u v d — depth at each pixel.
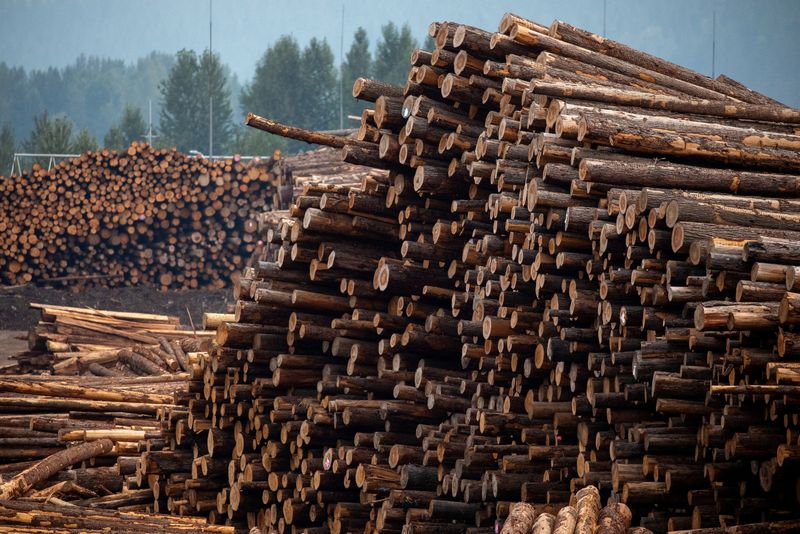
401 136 27.56
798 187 21.08
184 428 32.56
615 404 21.55
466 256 26.12
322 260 28.95
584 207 22.14
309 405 28.59
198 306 83.00
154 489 32.81
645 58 29.44
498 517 23.36
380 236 28.83
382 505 26.58
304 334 28.67
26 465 36.00
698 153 21.25
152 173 80.81
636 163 20.95
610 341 21.58
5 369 55.38
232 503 30.39
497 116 25.50
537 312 24.16
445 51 26.42
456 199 27.73
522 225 23.95
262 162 81.31
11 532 23.28
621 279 21.09
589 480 21.81
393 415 26.75
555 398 23.58
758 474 18.55
